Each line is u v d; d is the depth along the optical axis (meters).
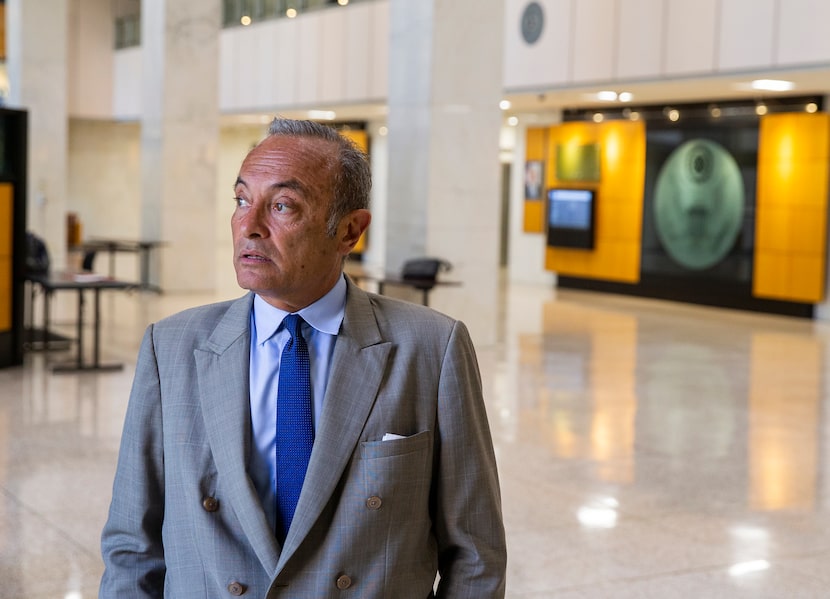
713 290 17.48
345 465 1.74
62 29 18.28
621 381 10.13
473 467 1.85
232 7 24.23
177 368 1.83
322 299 1.82
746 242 16.92
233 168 31.12
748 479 6.68
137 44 28.67
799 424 8.41
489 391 9.41
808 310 16.20
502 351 11.83
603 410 8.73
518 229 21.33
